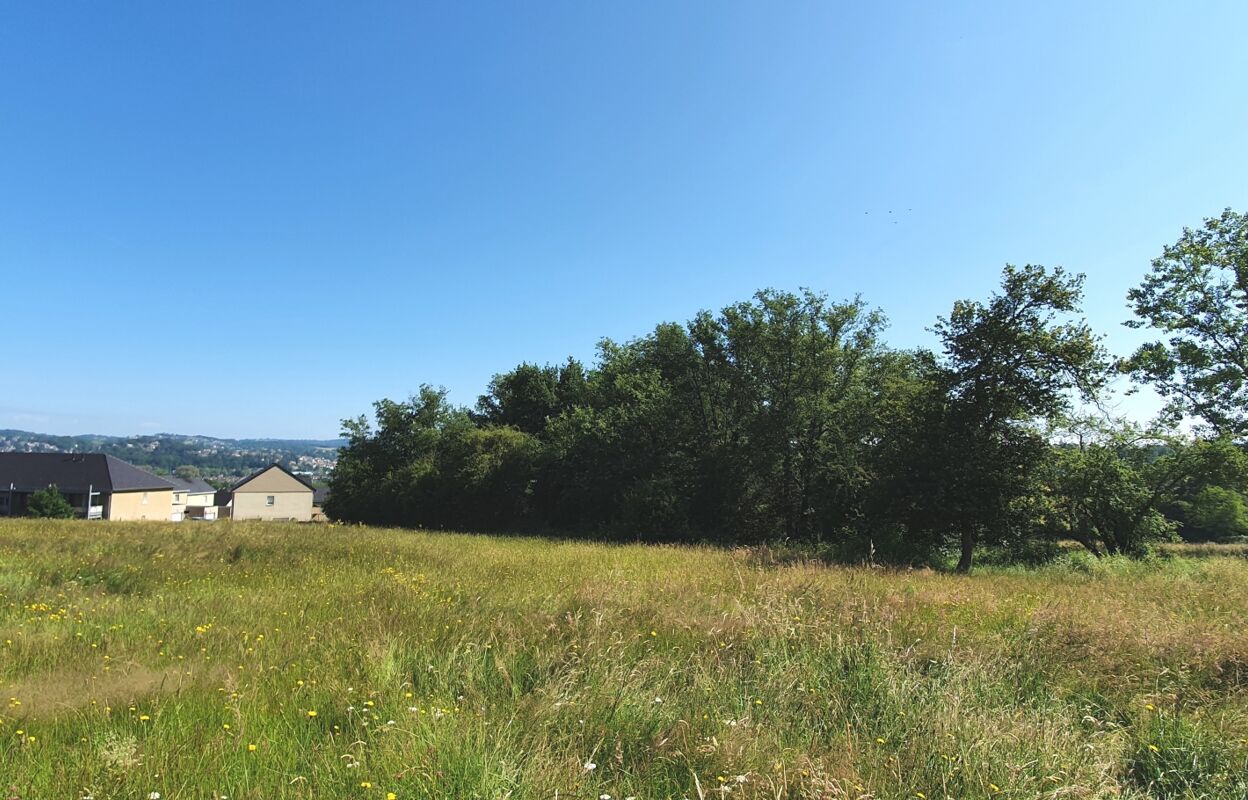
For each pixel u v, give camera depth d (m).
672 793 3.31
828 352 29.78
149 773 3.11
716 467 30.83
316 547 14.53
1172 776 3.72
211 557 12.57
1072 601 8.95
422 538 19.83
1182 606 8.76
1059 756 3.65
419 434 45.47
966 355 20.66
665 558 15.23
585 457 35.19
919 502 20.19
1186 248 26.36
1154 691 4.92
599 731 3.92
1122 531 25.50
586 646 5.39
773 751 3.70
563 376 47.59
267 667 5.04
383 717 4.03
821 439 30.39
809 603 7.64
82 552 12.84
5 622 6.66
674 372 36.19
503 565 12.82
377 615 6.76
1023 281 20.03
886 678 4.75
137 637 6.03
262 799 2.97
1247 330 25.48
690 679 4.92
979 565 21.41
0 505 59.66
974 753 3.63
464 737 3.50
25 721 3.85
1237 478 25.34
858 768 3.54
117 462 66.56
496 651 5.26
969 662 5.18
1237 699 4.82
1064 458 23.98
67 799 2.91
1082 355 19.30
